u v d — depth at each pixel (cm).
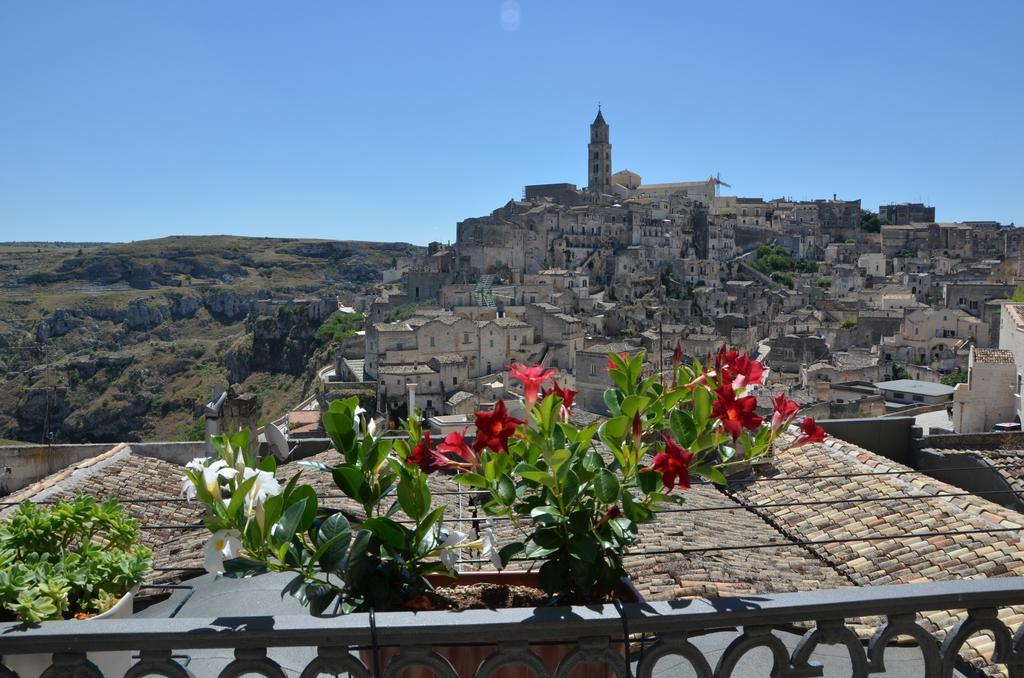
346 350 10419
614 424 552
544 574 557
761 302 13950
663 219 16600
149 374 15112
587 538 528
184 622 434
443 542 563
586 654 454
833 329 11562
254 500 498
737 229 18688
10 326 17525
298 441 2000
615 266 14650
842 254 18338
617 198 18600
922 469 2205
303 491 522
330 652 440
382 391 7944
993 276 11838
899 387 7362
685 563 1288
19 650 422
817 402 6794
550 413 560
